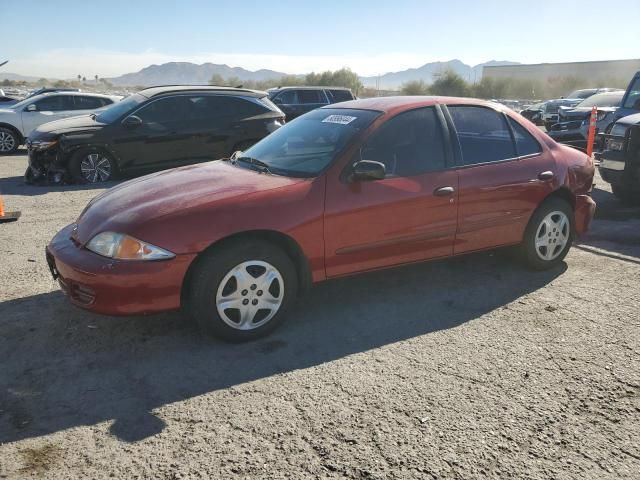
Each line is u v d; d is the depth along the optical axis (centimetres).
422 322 401
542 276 493
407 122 424
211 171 430
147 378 326
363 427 277
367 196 391
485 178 443
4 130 1496
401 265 421
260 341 373
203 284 346
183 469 247
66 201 809
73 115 1562
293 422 281
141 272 332
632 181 749
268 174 404
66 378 325
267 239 374
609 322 399
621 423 281
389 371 332
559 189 489
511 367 336
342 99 1838
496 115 473
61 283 367
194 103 1000
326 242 381
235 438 269
